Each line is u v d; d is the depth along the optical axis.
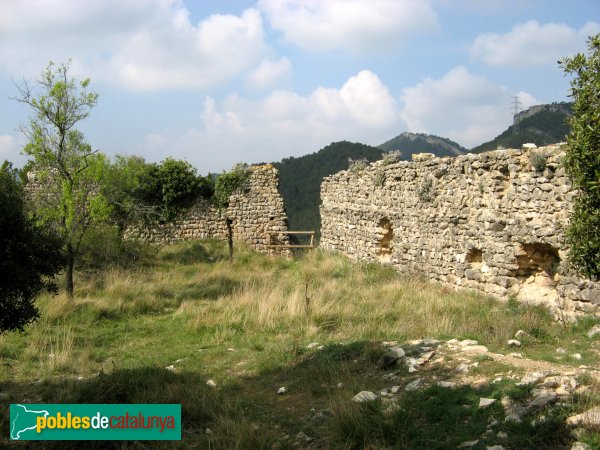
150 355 9.55
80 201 14.80
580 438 4.69
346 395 6.67
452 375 6.82
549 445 4.75
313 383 7.45
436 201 14.59
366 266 17.55
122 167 18.06
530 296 11.17
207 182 25.28
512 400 5.68
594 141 6.05
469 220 13.08
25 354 9.31
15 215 6.62
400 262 16.50
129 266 19.14
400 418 5.68
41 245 6.91
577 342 8.12
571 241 6.57
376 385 6.98
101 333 11.15
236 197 25.09
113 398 6.97
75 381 7.61
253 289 13.95
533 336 8.39
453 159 14.03
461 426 5.41
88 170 14.77
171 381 7.71
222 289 15.19
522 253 11.43
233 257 22.72
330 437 5.64
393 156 17.69
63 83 14.23
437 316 10.24
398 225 16.67
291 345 9.33
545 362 7.02
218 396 7.07
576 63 6.34
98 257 18.52
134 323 12.05
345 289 13.74
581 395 5.37
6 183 7.39
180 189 24.39
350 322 10.52
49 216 14.09
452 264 13.69
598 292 9.27
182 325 11.57
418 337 9.05
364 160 20.70
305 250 25.20
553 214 10.56
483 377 6.57
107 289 14.74
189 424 6.45
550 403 5.38
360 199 19.86
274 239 25.02
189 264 21.66
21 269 6.49
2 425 6.40
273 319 11.08
